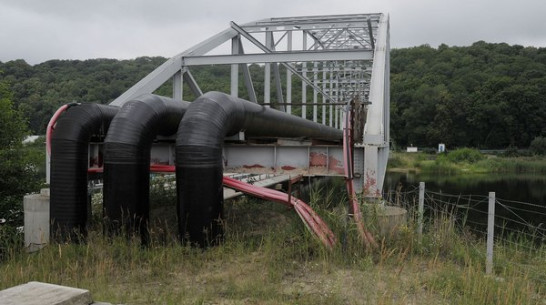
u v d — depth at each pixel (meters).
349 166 7.72
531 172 56.97
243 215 10.80
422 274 5.75
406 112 91.25
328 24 25.89
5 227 9.35
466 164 61.66
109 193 7.56
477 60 106.94
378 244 6.75
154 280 5.75
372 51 16.77
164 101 8.39
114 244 6.81
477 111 82.44
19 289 3.34
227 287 5.30
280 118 11.02
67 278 5.79
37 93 40.06
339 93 41.50
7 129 11.40
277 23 25.92
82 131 8.12
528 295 5.00
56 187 7.97
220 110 7.73
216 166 7.41
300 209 7.35
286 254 6.48
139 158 7.71
